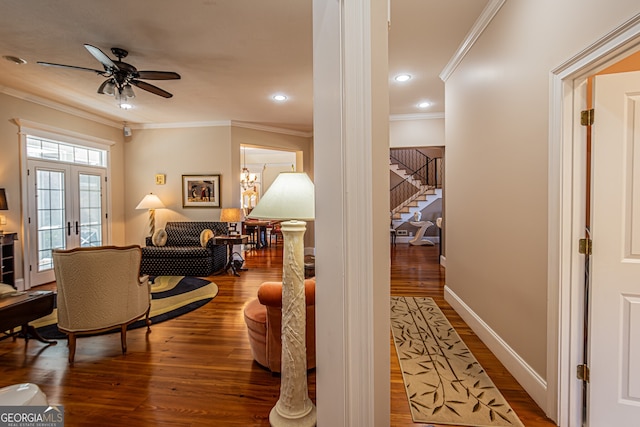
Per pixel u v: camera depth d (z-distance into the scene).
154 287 4.42
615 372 1.57
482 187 2.62
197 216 6.11
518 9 2.02
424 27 2.70
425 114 5.39
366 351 1.03
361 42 0.99
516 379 2.09
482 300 2.66
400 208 9.21
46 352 2.53
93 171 5.57
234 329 2.98
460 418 1.75
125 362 2.37
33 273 4.52
